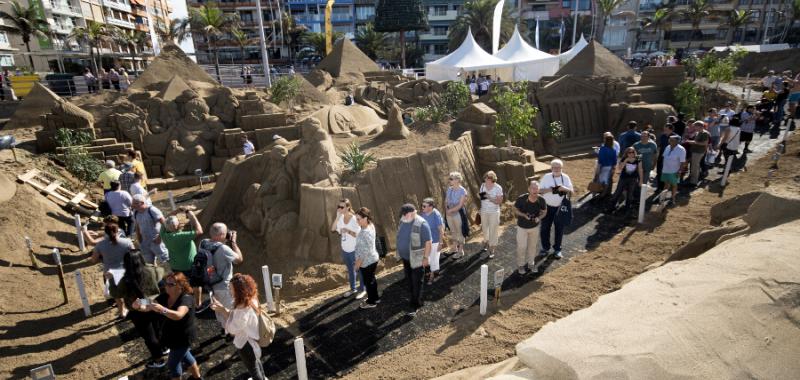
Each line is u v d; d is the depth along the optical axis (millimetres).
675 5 55938
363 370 5637
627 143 11594
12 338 6516
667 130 11133
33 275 8438
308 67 41719
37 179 12164
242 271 8805
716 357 2955
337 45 28406
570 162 15805
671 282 3881
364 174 9664
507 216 10859
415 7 42000
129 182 10258
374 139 13523
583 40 33125
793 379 2859
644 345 3037
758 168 12422
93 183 14102
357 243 6691
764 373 2881
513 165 11969
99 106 17703
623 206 10945
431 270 7305
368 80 26766
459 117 14766
